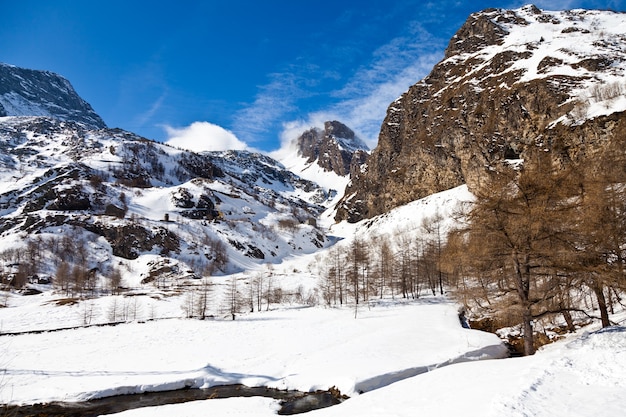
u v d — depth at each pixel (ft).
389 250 325.21
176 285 358.43
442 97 513.04
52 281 364.79
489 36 566.36
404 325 139.03
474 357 87.86
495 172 71.61
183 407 73.72
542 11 641.40
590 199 62.64
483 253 65.82
